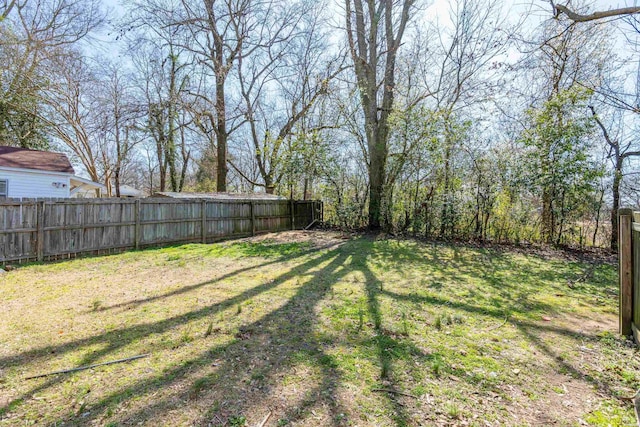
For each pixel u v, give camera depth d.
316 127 14.59
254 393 2.10
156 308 3.71
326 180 12.55
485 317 3.54
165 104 12.62
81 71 14.55
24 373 2.31
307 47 16.44
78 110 15.15
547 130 7.95
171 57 16.08
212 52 15.38
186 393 2.10
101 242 7.44
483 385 2.23
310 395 2.09
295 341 2.88
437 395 2.11
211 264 6.27
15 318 3.37
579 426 1.83
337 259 6.73
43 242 6.54
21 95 13.82
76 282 4.88
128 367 2.41
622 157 8.41
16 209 6.18
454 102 10.09
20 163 10.91
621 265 3.07
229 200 10.66
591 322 3.44
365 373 2.35
